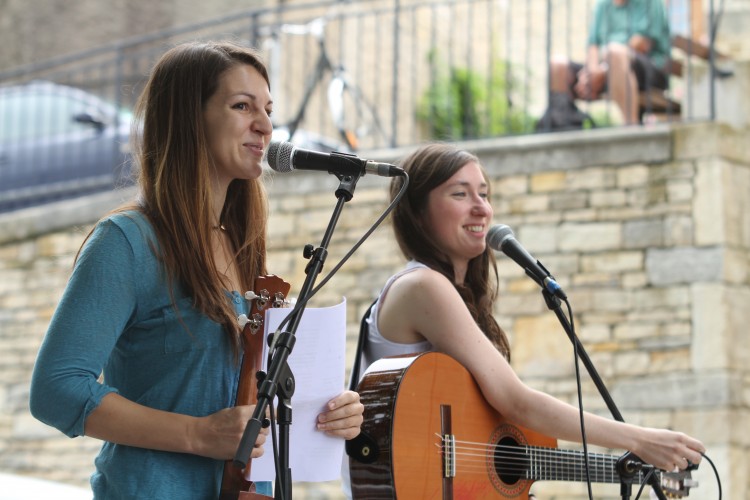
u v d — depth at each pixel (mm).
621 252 10641
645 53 11453
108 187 13898
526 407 5191
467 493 5066
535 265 5426
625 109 11234
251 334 4105
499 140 11242
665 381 10227
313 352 4180
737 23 13516
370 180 11828
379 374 5020
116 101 14008
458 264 5668
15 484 5863
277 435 4121
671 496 5398
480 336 5270
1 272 13367
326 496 11008
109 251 3908
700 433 10039
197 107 4176
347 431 4242
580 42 17766
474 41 18828
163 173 4109
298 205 12078
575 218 10867
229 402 4051
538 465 5344
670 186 10602
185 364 3982
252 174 4254
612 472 5422
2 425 12906
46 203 14156
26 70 14758
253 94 4246
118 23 19828
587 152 10938
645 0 11547
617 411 5340
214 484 3986
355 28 18203
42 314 13117
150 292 3971
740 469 9977
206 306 3998
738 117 10797
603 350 10492
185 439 3824
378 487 4820
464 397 5137
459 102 16859
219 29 18766
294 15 18031
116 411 3779
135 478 3850
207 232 4090
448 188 5539
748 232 10539
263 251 4480
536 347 10664
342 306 4246
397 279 5398
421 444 4938
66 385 3742
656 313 10391
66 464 12453
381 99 18188
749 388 10227
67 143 14148
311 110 16734
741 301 10336
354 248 4398
